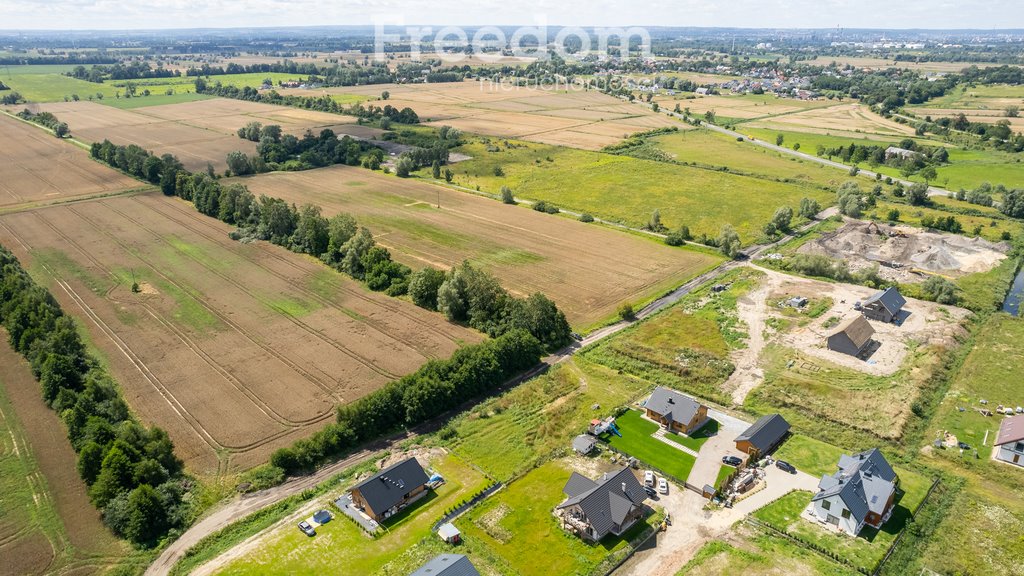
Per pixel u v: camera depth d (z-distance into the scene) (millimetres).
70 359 76250
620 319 97312
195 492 60562
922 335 90375
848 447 68250
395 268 108500
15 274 98938
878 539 55094
